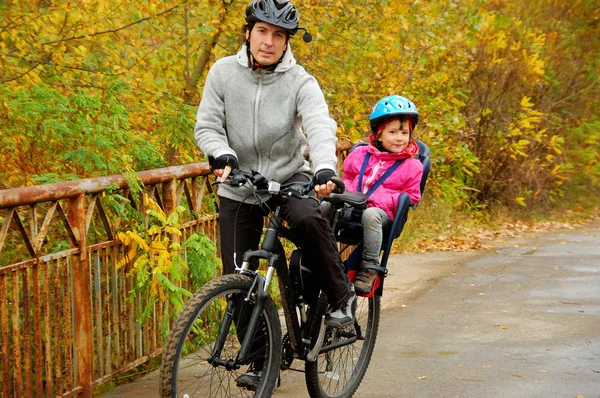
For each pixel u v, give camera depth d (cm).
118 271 830
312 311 690
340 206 701
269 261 626
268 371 648
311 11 1405
